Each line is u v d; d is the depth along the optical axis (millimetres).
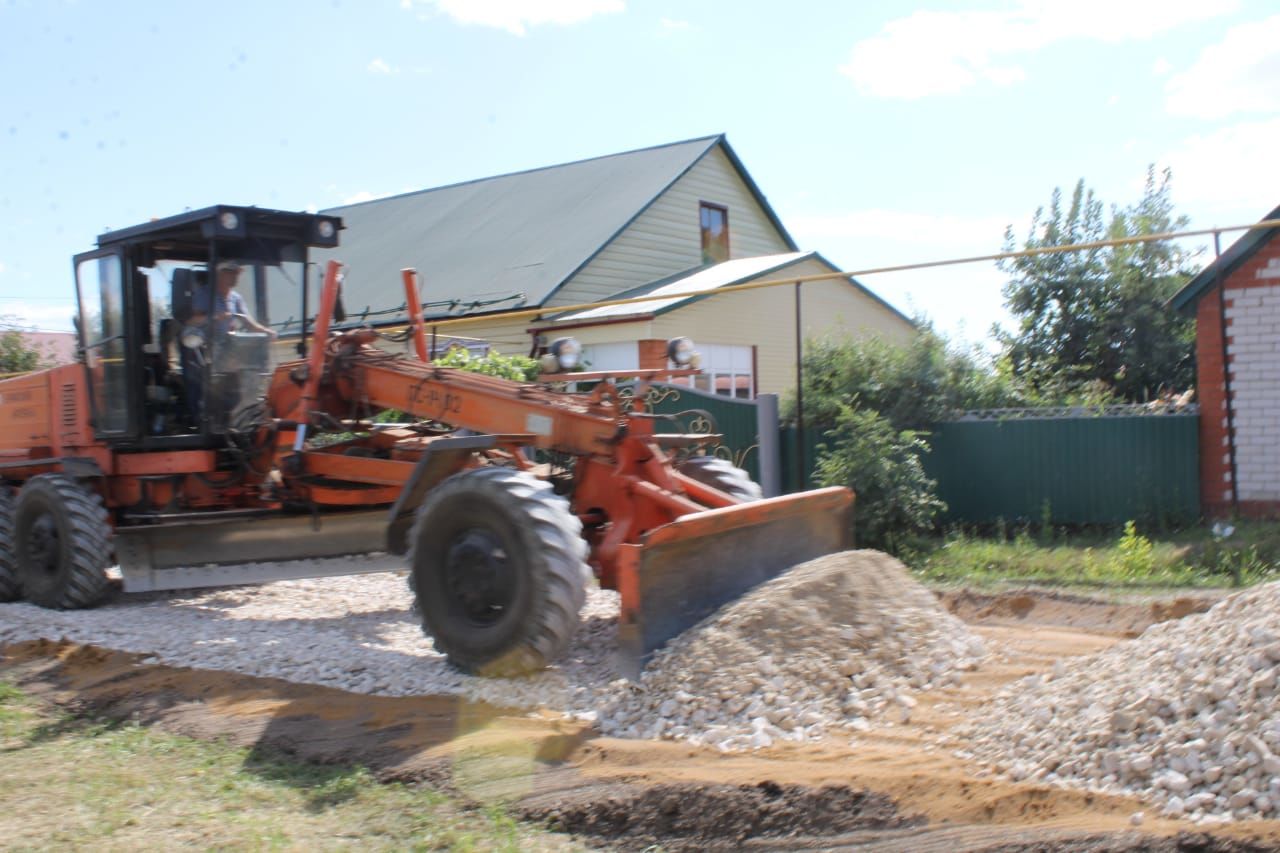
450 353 11211
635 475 6152
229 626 7254
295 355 8180
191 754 4863
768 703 4879
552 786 4199
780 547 6109
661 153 20656
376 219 23484
